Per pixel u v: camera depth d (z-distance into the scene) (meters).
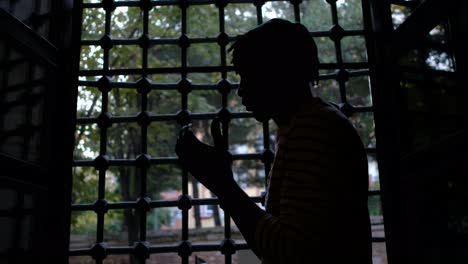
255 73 0.93
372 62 1.82
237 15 8.39
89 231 11.20
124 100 7.53
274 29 0.93
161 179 10.34
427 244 1.48
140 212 1.84
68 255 1.65
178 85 1.99
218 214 11.62
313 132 0.85
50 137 1.66
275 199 0.92
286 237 0.77
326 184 0.80
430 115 1.46
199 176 0.97
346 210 0.81
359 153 0.87
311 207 0.78
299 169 0.82
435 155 1.39
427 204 1.47
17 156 1.49
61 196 1.66
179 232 9.36
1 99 1.41
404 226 1.61
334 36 2.00
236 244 1.80
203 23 7.55
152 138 8.41
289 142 0.87
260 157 1.90
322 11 7.73
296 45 0.94
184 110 1.98
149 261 8.86
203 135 10.52
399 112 1.65
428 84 1.47
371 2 1.87
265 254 0.83
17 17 1.54
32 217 1.56
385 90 1.75
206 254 8.70
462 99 1.25
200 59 8.48
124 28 7.44
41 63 1.62
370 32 1.86
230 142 10.94
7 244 1.43
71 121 1.75
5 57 1.42
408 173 1.57
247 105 0.98
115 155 8.67
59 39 1.77
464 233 1.30
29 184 1.48
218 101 9.59
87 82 1.94
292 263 0.77
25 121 1.55
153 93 8.18
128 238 8.43
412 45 1.56
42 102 1.65
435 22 1.40
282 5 7.86
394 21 1.81
